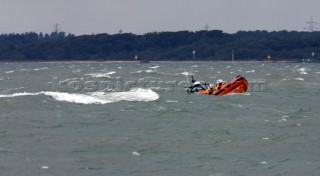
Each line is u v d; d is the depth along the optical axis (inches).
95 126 3535.9
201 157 2709.2
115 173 2432.3
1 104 4598.9
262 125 3567.9
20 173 2418.8
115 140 3073.3
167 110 4229.8
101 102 4699.8
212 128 3442.4
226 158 2689.5
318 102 4911.4
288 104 4746.6
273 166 2536.9
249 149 2878.9
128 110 4229.8
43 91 6131.9
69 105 4537.4
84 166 2536.9
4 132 3316.9
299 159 2662.4
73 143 2999.5
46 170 2468.0
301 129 3422.7
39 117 3909.9
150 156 2726.4
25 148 2883.9
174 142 3038.9
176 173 2437.3
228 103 4749.0
